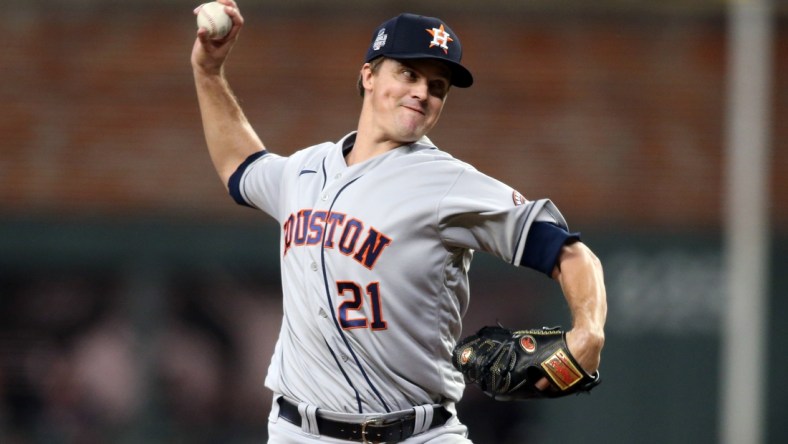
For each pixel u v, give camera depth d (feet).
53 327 173.58
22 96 175.22
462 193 43.11
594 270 41.27
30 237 173.78
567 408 170.91
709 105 176.14
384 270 43.29
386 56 44.27
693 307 172.65
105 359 173.78
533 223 41.86
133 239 174.40
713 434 170.71
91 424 172.14
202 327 174.60
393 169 44.19
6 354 172.55
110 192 174.29
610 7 176.96
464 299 45.85
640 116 176.24
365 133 45.91
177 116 175.73
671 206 174.81
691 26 177.06
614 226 175.01
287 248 46.21
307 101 175.52
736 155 170.60
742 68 170.30
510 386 41.19
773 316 172.14
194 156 175.01
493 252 43.24
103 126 175.22
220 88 53.11
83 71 175.83
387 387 44.68
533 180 175.42
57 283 174.40
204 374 174.29
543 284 170.40
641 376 172.14
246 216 174.40
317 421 45.24
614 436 170.71
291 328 46.03
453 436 46.19
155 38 176.55
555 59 176.96
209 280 174.91
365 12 177.06
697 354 171.94
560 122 176.14
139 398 172.76
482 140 175.42
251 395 174.09
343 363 44.47
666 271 173.58
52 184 174.19
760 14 169.68
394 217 43.32
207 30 51.11
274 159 50.75
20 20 176.14
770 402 170.71
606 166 175.52
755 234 168.35
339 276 43.80
